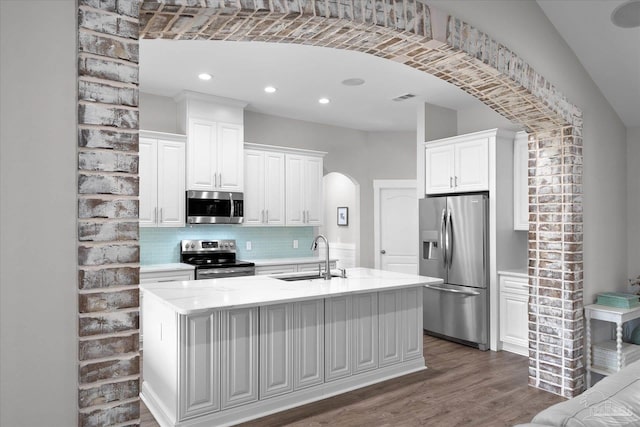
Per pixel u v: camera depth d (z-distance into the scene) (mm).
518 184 4637
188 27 1865
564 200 3334
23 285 1305
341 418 2971
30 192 1315
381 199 6871
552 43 3166
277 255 5992
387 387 3518
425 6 2305
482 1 2641
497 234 4535
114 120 1412
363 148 6852
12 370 1288
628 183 4051
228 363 2883
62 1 1364
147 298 3268
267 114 5867
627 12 2873
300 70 4180
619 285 3877
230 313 2889
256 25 1933
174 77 4383
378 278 3836
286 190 5707
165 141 4781
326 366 3344
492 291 4562
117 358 1401
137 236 1442
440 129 5395
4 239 1285
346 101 5250
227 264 5000
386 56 2541
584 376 3430
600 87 3623
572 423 1157
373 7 2086
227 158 5141
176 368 2703
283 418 2965
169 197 4801
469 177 4754
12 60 1299
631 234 4035
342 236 7980
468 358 4281
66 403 1355
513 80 2820
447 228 4855
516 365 4055
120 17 1427
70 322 1364
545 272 3453
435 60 2586
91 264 1371
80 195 1362
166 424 2797
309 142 6270
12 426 1286
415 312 3947
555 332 3379
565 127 3334
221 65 4059
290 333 3152
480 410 3098
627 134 4051
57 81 1355
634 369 1586
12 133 1297
